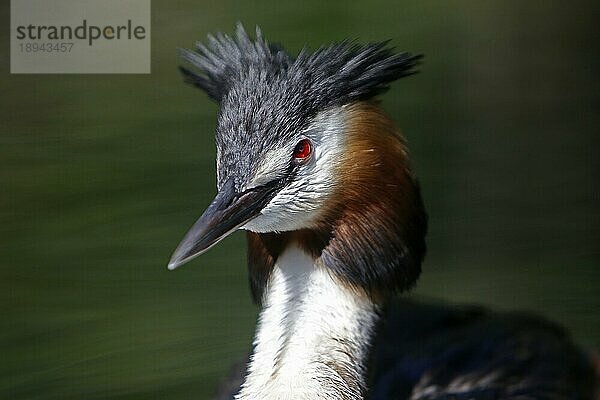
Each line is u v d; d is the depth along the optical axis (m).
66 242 13.03
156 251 12.94
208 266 12.98
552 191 14.45
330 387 8.37
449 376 10.48
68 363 12.05
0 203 13.37
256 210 8.22
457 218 14.08
